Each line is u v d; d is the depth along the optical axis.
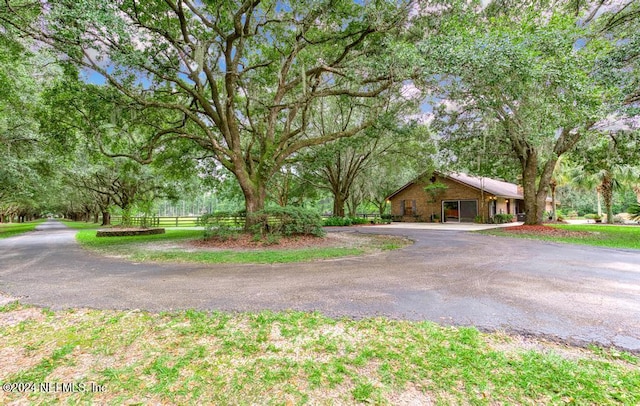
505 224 19.75
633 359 2.43
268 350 2.65
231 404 1.95
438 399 1.97
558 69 6.72
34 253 8.73
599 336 2.84
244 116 13.99
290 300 3.96
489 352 2.56
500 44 6.40
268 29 10.34
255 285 4.72
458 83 7.86
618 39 9.40
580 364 2.37
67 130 9.95
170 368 2.38
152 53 8.97
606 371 2.26
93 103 8.85
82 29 6.50
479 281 4.79
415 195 24.83
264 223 10.66
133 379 2.25
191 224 25.44
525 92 7.54
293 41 10.20
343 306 3.70
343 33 9.97
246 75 11.92
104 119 9.98
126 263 6.84
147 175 21.73
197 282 4.96
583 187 22.92
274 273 5.57
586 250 8.05
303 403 1.95
